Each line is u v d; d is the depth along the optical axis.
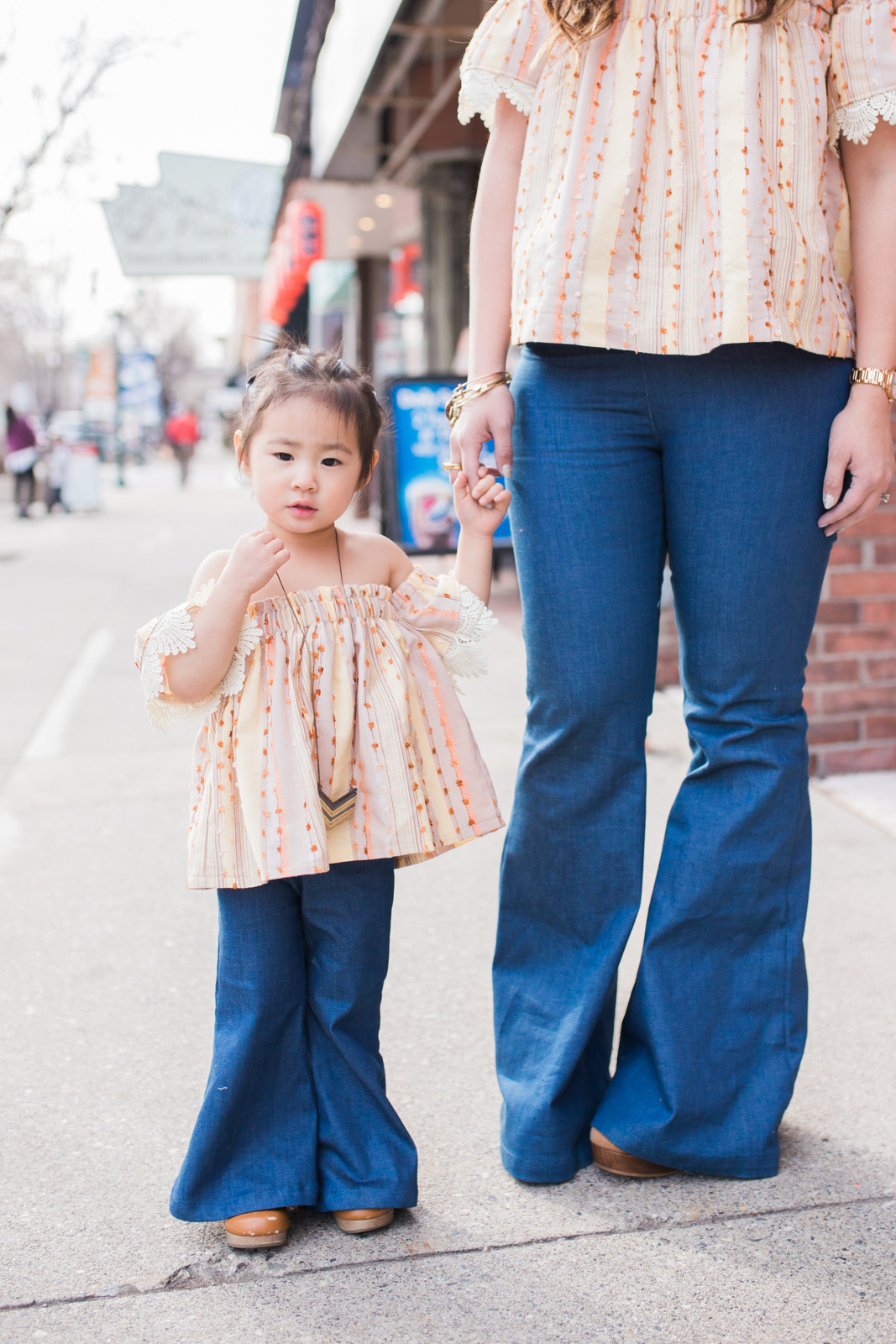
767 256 1.51
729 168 1.51
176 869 3.13
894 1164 1.75
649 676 1.70
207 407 60.09
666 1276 1.52
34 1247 1.62
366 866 1.62
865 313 1.58
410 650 1.67
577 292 1.55
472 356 1.72
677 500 1.63
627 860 1.72
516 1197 1.70
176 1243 1.63
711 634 1.63
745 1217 1.63
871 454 1.57
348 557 1.69
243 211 12.08
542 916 1.78
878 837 3.13
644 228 1.55
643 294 1.55
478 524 1.72
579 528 1.64
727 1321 1.43
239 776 1.53
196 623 1.52
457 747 1.67
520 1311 1.46
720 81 1.53
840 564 3.52
